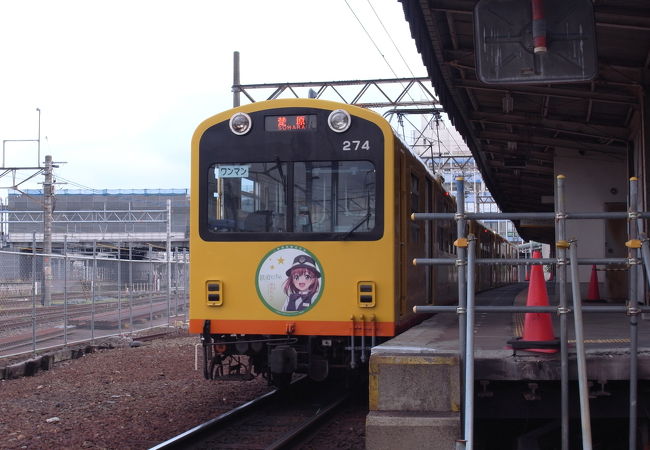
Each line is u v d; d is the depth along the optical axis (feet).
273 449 20.88
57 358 45.39
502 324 29.04
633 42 32.19
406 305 28.17
